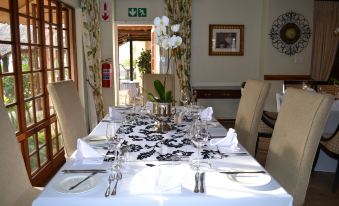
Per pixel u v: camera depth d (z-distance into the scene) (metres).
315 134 1.53
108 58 5.20
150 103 2.79
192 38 5.66
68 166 1.42
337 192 2.79
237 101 5.90
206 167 1.39
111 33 5.15
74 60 4.34
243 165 1.43
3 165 1.51
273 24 5.48
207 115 2.45
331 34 5.81
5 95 2.38
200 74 5.78
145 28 6.68
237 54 5.74
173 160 1.50
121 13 5.45
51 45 3.40
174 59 5.47
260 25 5.72
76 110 2.48
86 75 4.64
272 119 3.64
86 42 4.46
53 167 3.32
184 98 3.01
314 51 5.84
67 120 2.25
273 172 1.82
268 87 2.32
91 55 4.59
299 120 1.66
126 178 1.26
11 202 1.55
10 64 2.46
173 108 2.62
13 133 1.65
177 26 2.04
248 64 5.81
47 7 3.31
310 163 1.55
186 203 1.09
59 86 2.27
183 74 5.52
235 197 1.10
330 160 3.29
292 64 5.61
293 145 1.65
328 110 1.51
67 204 1.08
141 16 5.47
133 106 3.05
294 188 1.58
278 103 3.86
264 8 5.57
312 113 1.56
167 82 3.67
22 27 2.70
